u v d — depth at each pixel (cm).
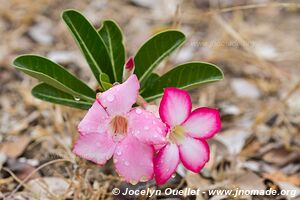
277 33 107
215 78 63
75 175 68
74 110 77
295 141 80
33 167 73
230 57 93
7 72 91
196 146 59
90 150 58
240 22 106
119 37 65
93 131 57
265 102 88
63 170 72
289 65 97
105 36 65
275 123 82
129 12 110
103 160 58
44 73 63
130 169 57
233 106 87
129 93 58
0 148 76
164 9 107
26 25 102
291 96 88
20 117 83
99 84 64
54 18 105
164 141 56
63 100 65
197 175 72
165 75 64
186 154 58
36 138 78
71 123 73
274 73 91
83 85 64
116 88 58
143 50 64
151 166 57
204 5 110
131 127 57
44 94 65
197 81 63
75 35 63
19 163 74
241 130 81
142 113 57
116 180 70
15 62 61
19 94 87
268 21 111
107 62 64
